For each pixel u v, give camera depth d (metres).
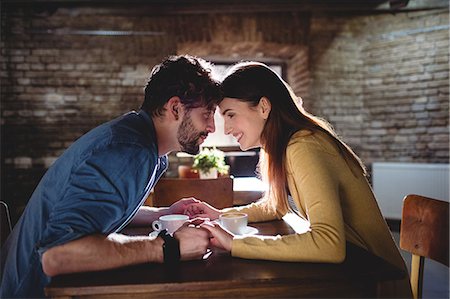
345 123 4.63
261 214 1.62
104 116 4.45
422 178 4.27
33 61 4.36
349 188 1.30
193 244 1.13
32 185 4.43
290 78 4.88
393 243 1.37
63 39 4.36
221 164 2.41
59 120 4.41
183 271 1.05
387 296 1.08
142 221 1.57
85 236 1.01
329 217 1.13
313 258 1.10
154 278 1.01
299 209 1.33
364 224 1.34
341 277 1.02
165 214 1.59
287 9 4.32
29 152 4.41
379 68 4.55
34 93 4.38
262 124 1.35
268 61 4.88
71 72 4.39
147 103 1.25
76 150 1.14
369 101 4.61
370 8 4.32
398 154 4.53
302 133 1.29
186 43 4.44
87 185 1.04
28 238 1.20
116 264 1.04
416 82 4.39
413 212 1.46
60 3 4.28
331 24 4.56
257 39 4.45
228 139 4.25
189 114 1.24
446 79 4.27
